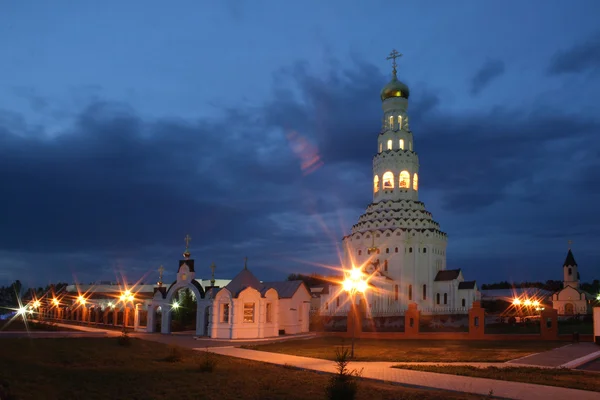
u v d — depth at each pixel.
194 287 57.03
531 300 117.88
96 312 74.94
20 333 43.78
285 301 59.53
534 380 23.31
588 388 21.38
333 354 35.56
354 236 101.31
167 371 26.34
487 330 58.47
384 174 106.50
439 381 23.36
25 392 19.77
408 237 97.31
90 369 25.78
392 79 112.56
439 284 95.94
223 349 39.97
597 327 40.56
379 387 22.31
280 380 24.22
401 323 74.25
